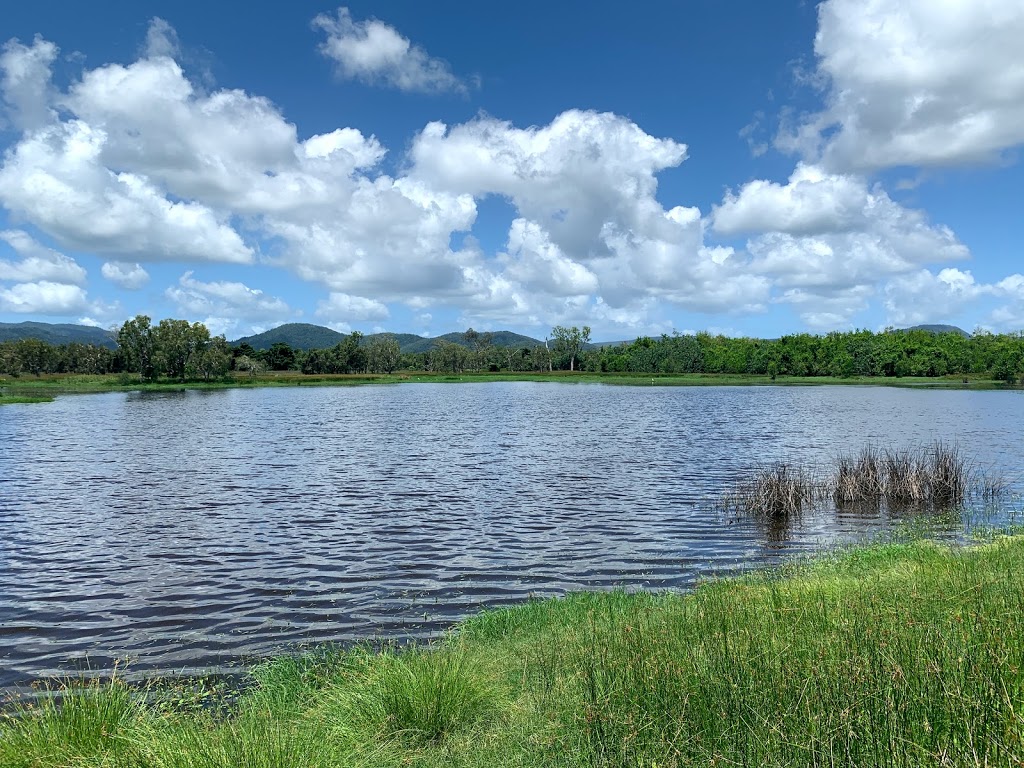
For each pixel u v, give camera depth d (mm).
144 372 150125
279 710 7504
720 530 19969
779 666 6273
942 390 114188
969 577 9586
